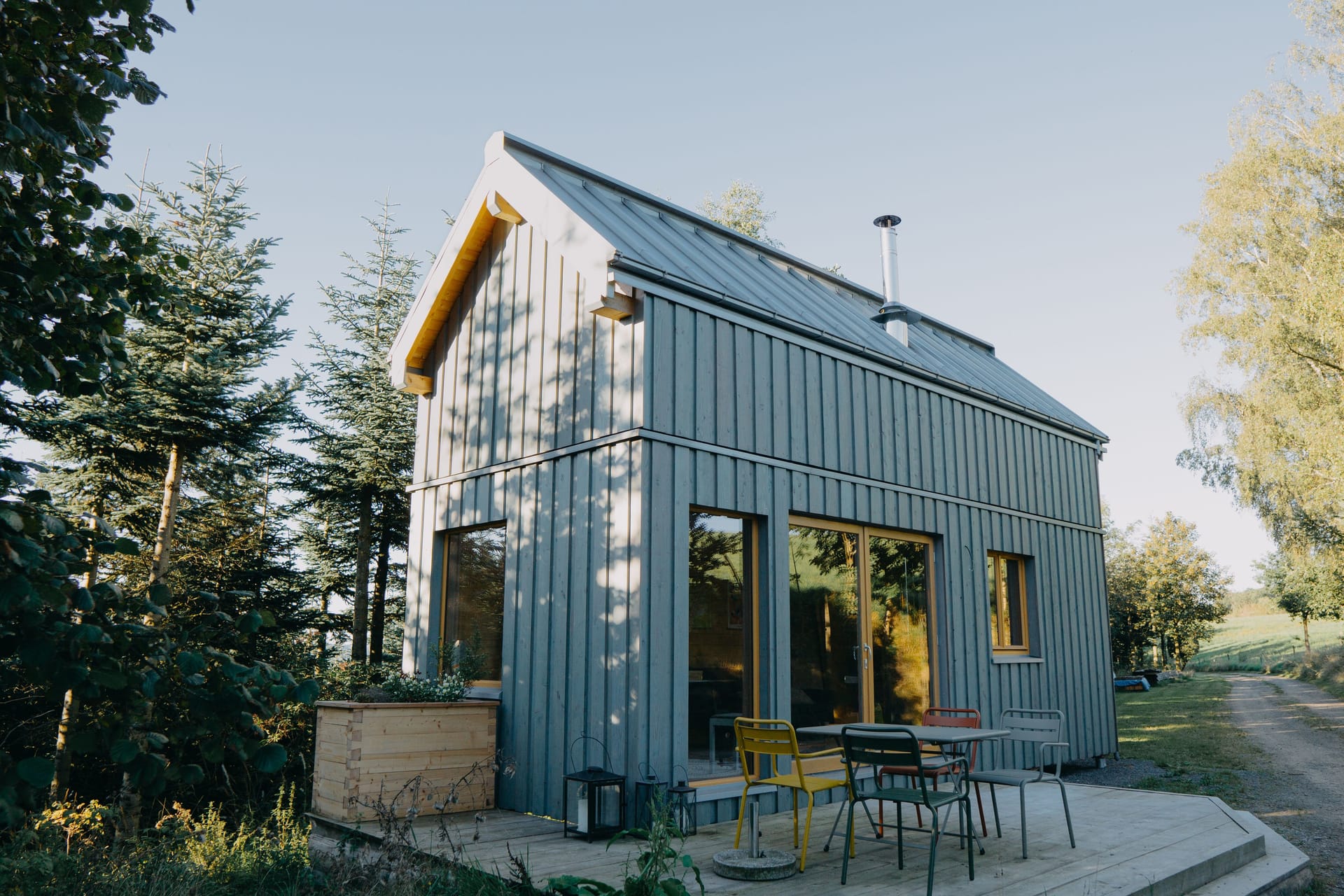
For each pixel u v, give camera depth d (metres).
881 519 8.38
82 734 2.67
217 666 2.75
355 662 16.69
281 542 17.12
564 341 7.58
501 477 8.08
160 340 13.38
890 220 11.17
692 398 6.96
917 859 5.42
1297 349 20.69
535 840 5.98
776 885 4.85
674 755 6.35
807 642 7.54
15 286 3.07
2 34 3.03
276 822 9.37
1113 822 6.55
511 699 7.46
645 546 6.43
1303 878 5.93
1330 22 21.75
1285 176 21.45
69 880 4.96
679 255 7.77
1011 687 9.65
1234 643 58.59
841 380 8.31
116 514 14.12
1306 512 21.92
